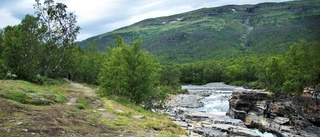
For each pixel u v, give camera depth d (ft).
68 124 46.32
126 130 50.57
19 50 113.60
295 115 146.51
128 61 104.83
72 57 189.26
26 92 66.39
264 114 143.84
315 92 156.87
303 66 193.57
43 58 148.25
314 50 203.00
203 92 285.23
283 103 154.10
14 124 39.32
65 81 176.35
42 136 36.37
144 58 106.22
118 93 115.75
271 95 157.69
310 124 141.18
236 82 406.21
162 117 89.15
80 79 227.81
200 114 130.21
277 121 133.69
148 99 108.78
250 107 150.20
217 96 247.70
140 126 57.47
